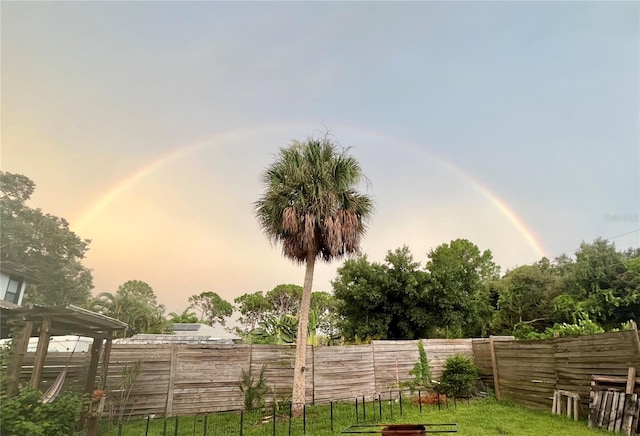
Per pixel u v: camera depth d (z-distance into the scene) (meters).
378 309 19.31
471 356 13.85
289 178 10.58
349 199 10.67
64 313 6.78
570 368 9.05
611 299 19.88
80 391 8.43
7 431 4.83
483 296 22.38
